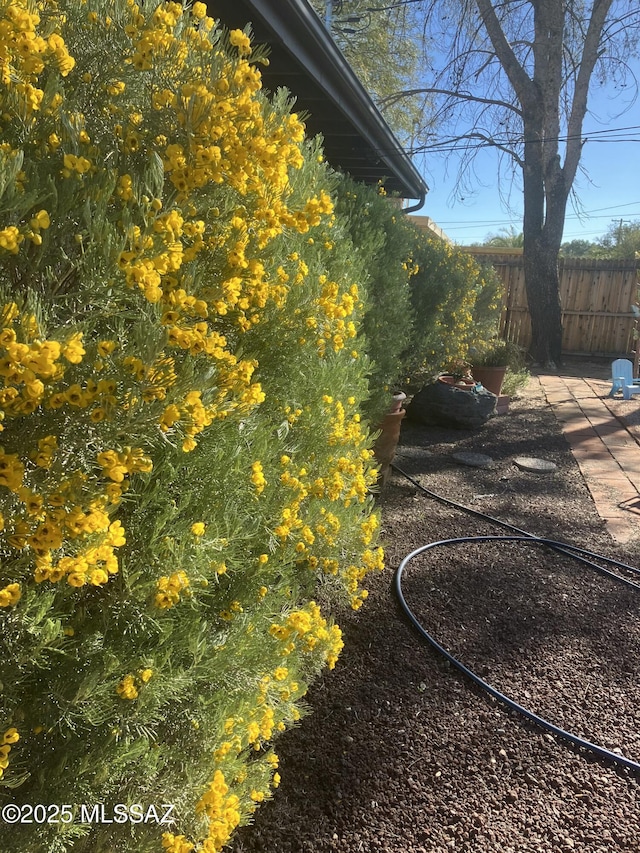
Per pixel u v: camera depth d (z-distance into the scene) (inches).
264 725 65.5
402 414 192.1
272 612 73.3
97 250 41.9
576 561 155.3
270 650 69.5
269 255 65.6
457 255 325.4
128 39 54.6
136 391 41.5
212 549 57.2
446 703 99.9
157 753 53.4
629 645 119.3
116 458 40.8
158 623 54.2
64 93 51.7
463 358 313.7
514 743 92.3
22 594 44.9
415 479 215.3
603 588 142.0
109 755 50.8
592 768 88.5
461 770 86.7
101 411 40.2
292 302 78.3
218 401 52.0
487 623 123.8
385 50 638.5
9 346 33.3
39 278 44.4
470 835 76.2
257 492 68.9
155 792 56.1
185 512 59.1
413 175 347.9
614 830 78.3
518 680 107.0
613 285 540.1
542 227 495.8
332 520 91.7
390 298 173.6
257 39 157.1
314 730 91.8
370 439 120.6
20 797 49.5
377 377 171.0
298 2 140.6
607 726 97.2
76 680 50.1
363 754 88.0
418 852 73.4
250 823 70.7
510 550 159.3
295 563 95.3
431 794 82.1
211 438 61.5
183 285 48.1
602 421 311.9
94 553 42.3
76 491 40.6
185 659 62.3
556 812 80.6
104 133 54.9
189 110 51.1
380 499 190.4
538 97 468.8
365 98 216.2
